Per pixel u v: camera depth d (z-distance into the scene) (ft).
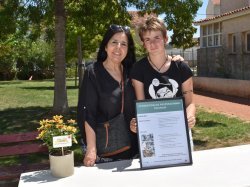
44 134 9.68
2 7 39.47
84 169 10.30
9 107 48.67
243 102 53.21
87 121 11.02
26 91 72.79
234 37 71.00
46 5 39.34
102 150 11.09
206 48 78.54
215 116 39.96
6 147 16.84
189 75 11.62
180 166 10.30
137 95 11.42
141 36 11.46
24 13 39.37
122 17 39.73
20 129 33.81
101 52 11.48
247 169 9.98
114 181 9.39
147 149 10.25
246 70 65.98
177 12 36.01
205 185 9.03
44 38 44.27
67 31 67.56
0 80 123.03
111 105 11.12
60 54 38.34
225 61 72.02
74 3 40.50
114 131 11.07
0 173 17.21
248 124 35.01
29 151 16.97
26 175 9.94
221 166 10.25
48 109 45.62
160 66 11.49
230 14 68.54
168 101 10.43
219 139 29.19
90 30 44.24
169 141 10.34
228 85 63.31
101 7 39.47
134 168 10.28
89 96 11.08
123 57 11.27
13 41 100.68
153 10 36.78
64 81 38.88
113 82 11.21
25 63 125.80
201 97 61.36
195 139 29.17
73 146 23.89
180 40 42.14
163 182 9.25
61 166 9.66
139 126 10.30
